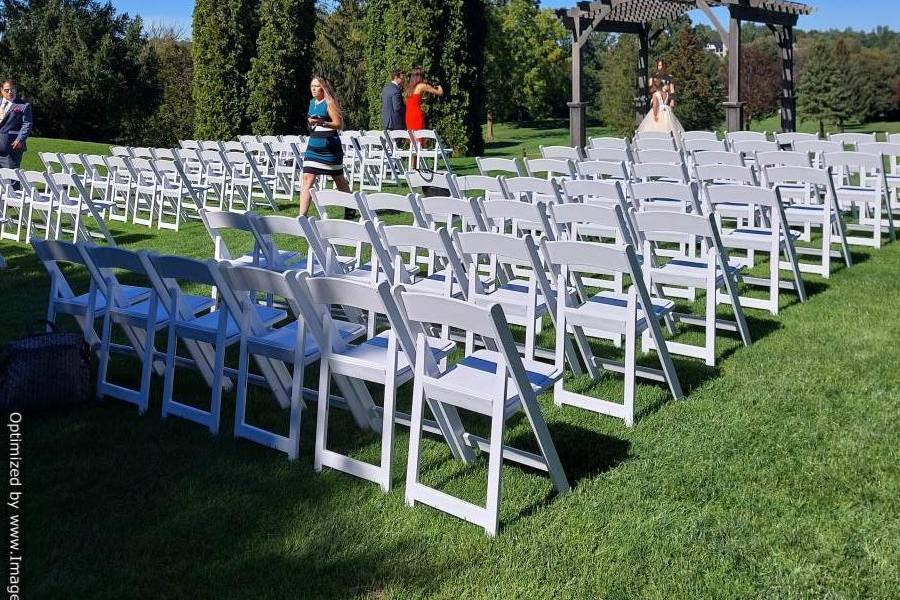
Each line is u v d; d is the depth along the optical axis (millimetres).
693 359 4746
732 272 4836
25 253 8766
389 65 18531
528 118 50406
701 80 30000
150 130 32625
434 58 18156
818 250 6551
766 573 2670
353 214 9594
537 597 2604
